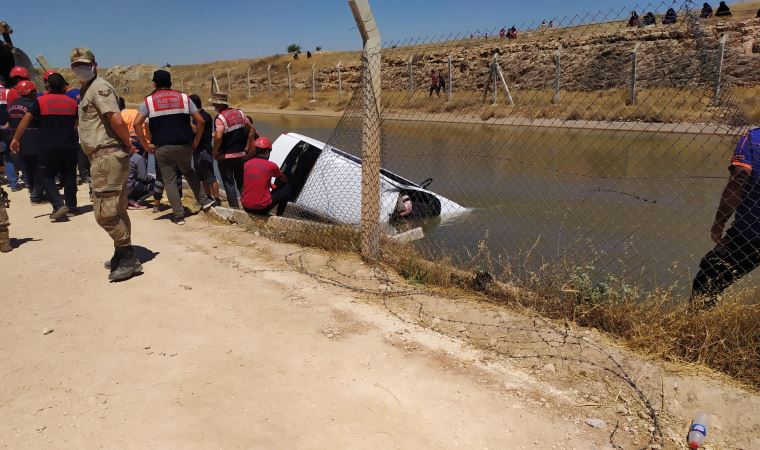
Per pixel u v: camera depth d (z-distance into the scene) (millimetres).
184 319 4406
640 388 3379
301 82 50219
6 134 10016
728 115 4859
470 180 11367
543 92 16938
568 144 14273
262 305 4680
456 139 15070
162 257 5965
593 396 3334
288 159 8922
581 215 8266
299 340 4059
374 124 5438
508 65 18781
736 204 3936
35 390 3416
